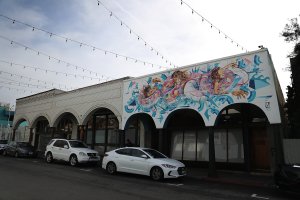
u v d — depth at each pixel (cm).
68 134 2772
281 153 1292
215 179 1337
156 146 2042
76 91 2441
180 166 1264
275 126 1271
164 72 1745
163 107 1705
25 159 2222
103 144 2384
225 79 1445
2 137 3791
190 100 1573
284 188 990
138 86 1892
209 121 1468
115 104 2034
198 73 1566
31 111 3044
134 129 2152
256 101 1325
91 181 1163
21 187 941
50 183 1052
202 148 1831
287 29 1628
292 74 1691
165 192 984
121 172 1491
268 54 1343
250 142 1625
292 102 1773
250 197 961
